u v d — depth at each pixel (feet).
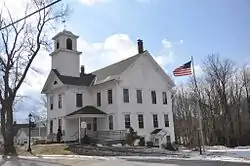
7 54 98.07
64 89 128.26
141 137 114.83
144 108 126.31
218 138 193.67
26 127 291.58
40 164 60.23
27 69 101.35
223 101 196.75
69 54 139.74
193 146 127.13
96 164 56.70
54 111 135.33
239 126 194.08
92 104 131.85
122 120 117.70
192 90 235.61
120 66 131.23
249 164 50.90
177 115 214.69
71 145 102.37
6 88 96.73
